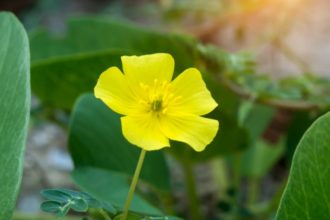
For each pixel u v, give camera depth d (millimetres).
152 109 259
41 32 515
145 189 541
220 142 439
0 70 294
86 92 430
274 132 588
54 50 514
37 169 571
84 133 384
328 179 279
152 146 254
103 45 499
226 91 452
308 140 279
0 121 283
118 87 260
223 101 457
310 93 473
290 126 494
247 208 496
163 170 412
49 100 451
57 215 267
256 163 552
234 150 449
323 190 279
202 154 445
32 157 567
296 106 479
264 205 513
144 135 255
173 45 465
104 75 260
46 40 514
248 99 469
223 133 435
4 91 288
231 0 603
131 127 255
